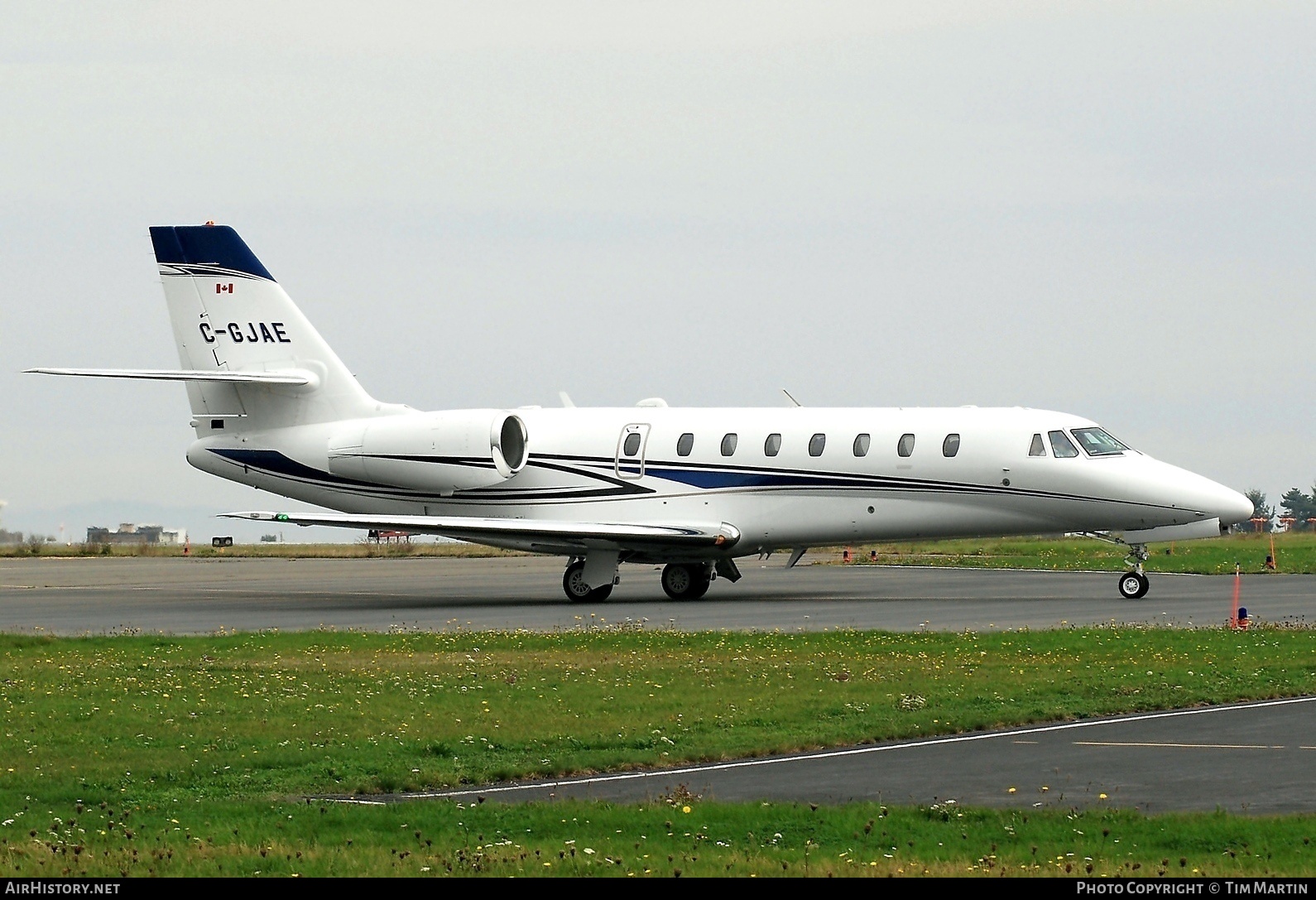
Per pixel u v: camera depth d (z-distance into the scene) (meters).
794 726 72.75
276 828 51.78
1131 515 144.75
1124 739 68.62
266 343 169.00
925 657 97.75
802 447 153.00
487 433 162.00
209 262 168.88
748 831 50.69
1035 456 146.00
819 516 152.38
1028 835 49.69
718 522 155.38
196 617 141.38
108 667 96.62
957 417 150.00
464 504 165.12
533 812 53.84
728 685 86.25
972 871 44.91
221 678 91.12
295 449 168.62
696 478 156.62
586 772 63.06
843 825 51.22
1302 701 79.12
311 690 85.88
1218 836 48.78
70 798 58.19
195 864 46.66
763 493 153.88
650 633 113.75
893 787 59.09
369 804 55.94
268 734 71.81
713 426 157.62
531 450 162.75
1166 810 54.09
